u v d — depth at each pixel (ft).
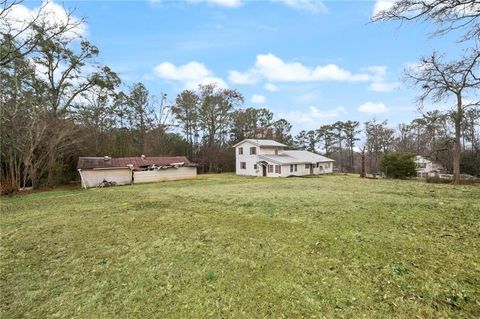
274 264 16.30
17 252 20.42
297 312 11.49
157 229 24.85
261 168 102.99
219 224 25.77
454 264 15.01
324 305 11.86
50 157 69.46
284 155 111.45
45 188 67.82
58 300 13.43
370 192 45.88
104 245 21.06
